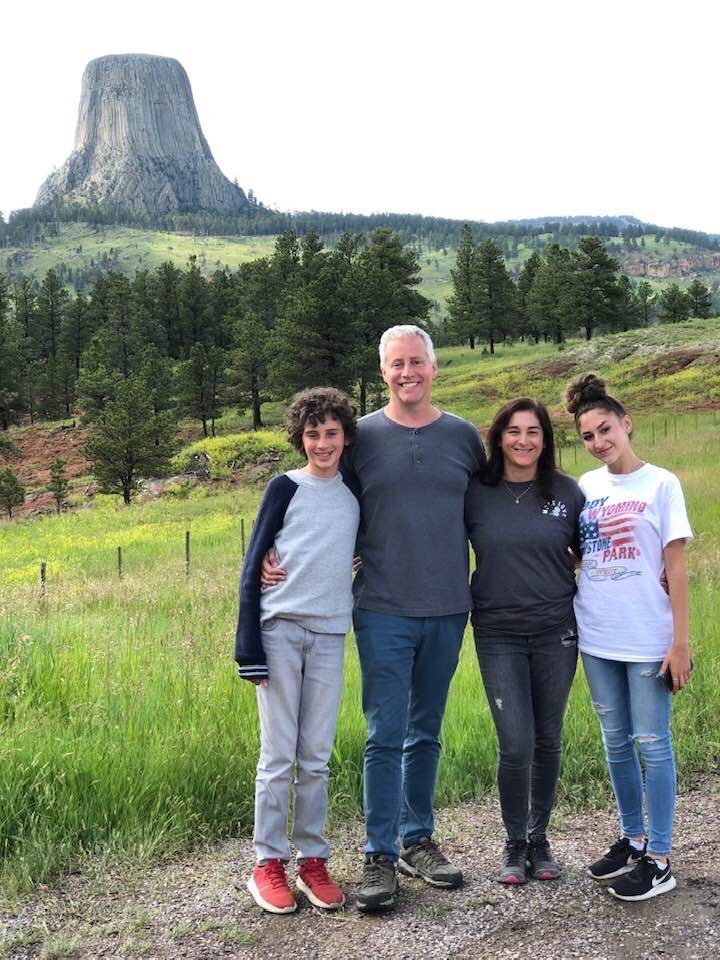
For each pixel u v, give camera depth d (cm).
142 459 4603
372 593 384
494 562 386
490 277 8944
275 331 6794
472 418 5369
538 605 386
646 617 375
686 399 4922
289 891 362
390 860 365
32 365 10150
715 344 5941
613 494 385
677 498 375
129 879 380
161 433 4800
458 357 9031
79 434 7656
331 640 382
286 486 382
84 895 368
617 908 352
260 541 379
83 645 661
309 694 380
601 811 455
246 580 379
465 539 396
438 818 448
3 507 4988
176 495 4456
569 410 396
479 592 393
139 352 9362
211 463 4731
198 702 534
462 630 392
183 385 7019
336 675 383
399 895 371
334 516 382
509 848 382
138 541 2673
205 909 358
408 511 381
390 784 373
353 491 391
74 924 344
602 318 8312
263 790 373
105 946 330
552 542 384
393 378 387
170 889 374
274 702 376
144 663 628
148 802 432
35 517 4341
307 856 372
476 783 481
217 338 10662
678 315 10181
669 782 364
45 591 1145
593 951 320
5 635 683
